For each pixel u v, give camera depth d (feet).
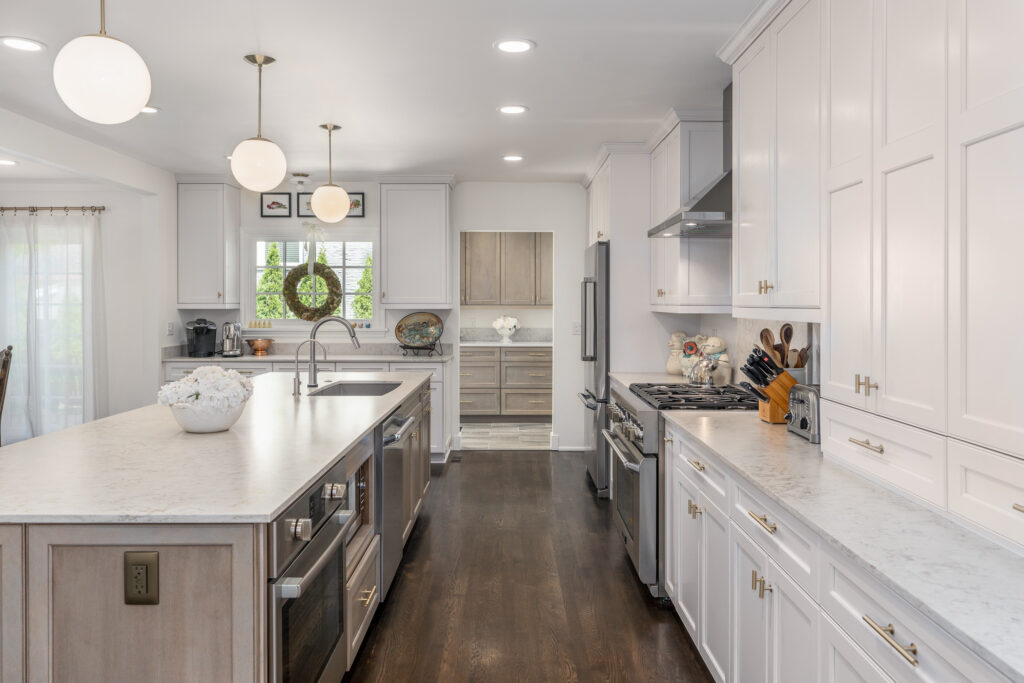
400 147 16.72
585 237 21.44
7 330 20.06
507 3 8.77
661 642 9.39
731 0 8.64
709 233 12.57
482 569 12.07
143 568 5.30
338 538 7.13
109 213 20.04
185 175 20.18
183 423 8.52
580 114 13.76
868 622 4.34
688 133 13.21
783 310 8.20
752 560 6.62
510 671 8.61
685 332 16.81
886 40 5.79
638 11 8.99
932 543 4.62
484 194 21.39
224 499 5.60
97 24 9.37
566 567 12.17
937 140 5.06
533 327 29.96
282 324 21.85
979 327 4.64
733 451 7.61
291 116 13.96
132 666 5.35
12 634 5.32
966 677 3.41
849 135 6.48
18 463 6.92
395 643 9.34
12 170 18.51
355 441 8.26
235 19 9.25
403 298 20.44
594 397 16.92
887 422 5.89
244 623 5.29
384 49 10.31
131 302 20.10
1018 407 4.28
